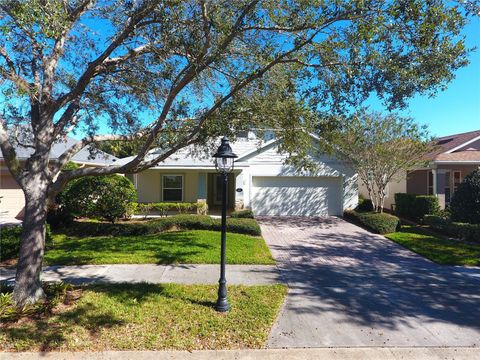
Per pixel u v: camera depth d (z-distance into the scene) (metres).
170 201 18.67
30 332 4.66
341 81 5.46
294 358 4.29
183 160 17.09
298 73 6.04
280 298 6.22
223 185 5.73
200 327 4.94
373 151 15.11
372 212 15.62
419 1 4.11
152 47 6.01
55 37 4.54
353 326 5.17
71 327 4.83
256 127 7.25
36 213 5.56
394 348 4.53
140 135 6.71
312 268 8.48
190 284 6.86
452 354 4.43
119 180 12.92
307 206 17.62
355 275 7.95
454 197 13.80
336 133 8.34
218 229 12.75
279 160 17.38
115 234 11.99
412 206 16.58
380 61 4.95
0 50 5.62
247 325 5.05
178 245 10.12
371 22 4.44
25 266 5.48
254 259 8.91
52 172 5.81
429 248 10.58
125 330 4.82
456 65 4.81
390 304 6.11
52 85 6.08
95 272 7.64
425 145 14.55
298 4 5.00
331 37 5.01
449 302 6.26
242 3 5.32
